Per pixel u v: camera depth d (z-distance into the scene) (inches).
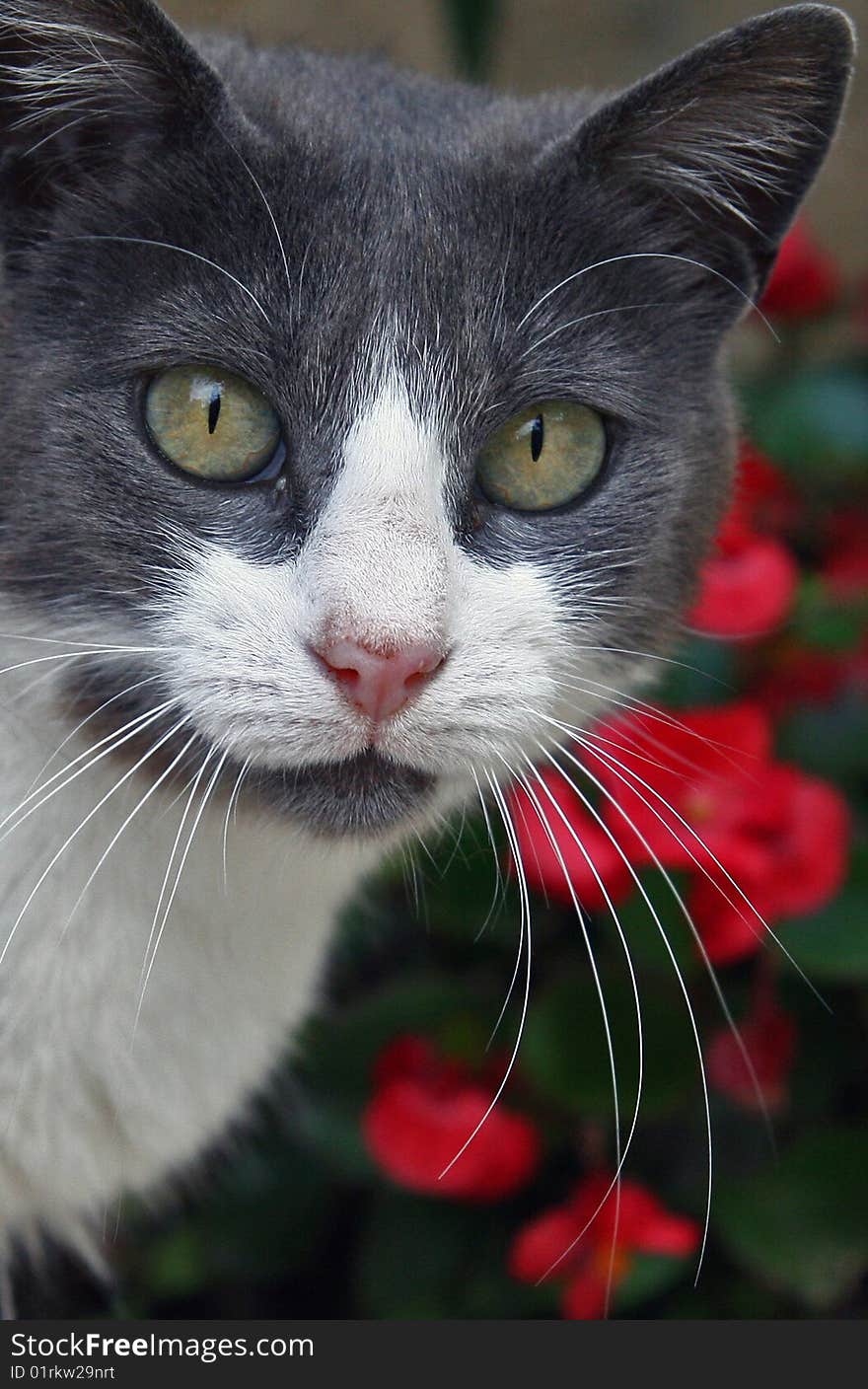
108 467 14.6
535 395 15.0
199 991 15.9
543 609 15.0
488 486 15.0
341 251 14.7
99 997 15.4
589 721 16.1
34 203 14.9
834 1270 17.4
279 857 15.5
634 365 15.3
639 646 15.8
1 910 15.2
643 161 15.4
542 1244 17.2
